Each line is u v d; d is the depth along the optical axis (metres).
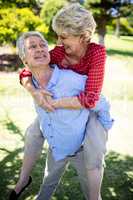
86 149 2.69
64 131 2.66
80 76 2.53
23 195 3.95
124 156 5.49
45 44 2.55
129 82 12.97
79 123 2.63
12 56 13.49
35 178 4.36
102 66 2.44
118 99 9.86
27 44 2.52
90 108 2.49
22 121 7.02
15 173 4.47
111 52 23.91
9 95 9.25
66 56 2.60
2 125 6.64
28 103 8.53
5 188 4.07
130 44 31.58
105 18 23.84
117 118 7.83
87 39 2.40
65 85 2.55
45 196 3.20
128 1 23.16
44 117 2.67
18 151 5.28
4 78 11.54
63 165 2.98
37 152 3.07
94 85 2.43
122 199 4.06
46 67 2.59
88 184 2.79
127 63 19.42
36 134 2.99
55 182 3.12
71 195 4.04
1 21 12.58
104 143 2.72
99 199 2.85
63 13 2.33
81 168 2.87
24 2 13.98
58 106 2.52
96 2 22.56
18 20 12.73
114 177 4.62
